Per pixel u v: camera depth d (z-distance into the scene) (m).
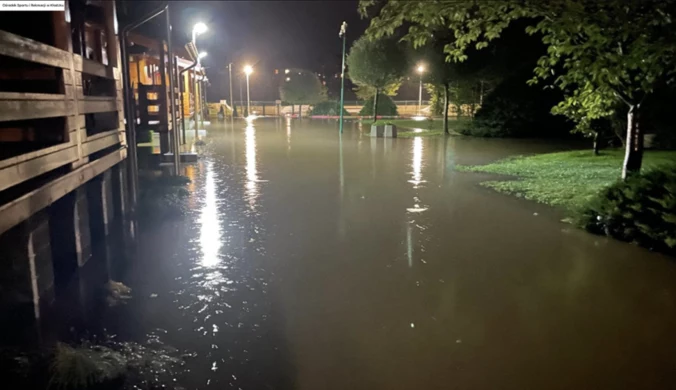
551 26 6.42
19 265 4.12
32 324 4.20
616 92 8.04
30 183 4.20
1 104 3.31
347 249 6.34
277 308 4.64
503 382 3.50
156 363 3.68
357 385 3.46
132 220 7.62
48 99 4.20
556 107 9.95
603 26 6.07
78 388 3.35
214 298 4.86
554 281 5.31
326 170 12.62
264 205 8.66
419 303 4.77
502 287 5.15
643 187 6.49
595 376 3.57
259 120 36.66
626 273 5.54
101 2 7.07
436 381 3.51
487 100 23.36
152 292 4.99
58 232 5.45
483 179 11.38
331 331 4.21
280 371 3.62
